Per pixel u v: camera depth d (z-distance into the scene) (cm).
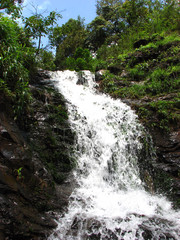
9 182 285
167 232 330
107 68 955
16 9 584
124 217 351
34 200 314
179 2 1307
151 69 865
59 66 1266
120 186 470
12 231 252
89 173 468
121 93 757
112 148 546
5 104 397
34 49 693
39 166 377
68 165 454
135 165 539
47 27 673
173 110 607
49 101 568
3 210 254
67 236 298
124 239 308
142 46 1019
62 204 350
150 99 691
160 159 529
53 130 488
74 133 516
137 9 1517
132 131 601
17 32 616
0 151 309
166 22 1208
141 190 471
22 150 344
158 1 1362
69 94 695
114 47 1292
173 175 484
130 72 877
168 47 916
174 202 437
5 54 435
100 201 395
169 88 711
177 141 534
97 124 589
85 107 638
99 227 319
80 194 395
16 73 439
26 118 447
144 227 334
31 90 532
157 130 583
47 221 303
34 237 271
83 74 895
